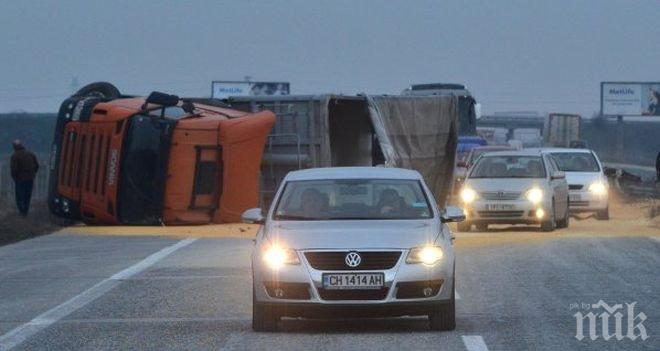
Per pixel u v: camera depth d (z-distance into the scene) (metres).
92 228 79.12
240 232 73.81
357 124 89.50
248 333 36.94
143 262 57.53
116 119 78.12
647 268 53.31
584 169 92.44
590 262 55.75
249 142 79.25
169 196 78.12
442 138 95.12
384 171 41.12
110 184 77.81
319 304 35.03
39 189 120.50
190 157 78.31
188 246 65.19
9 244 68.94
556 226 78.81
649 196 129.38
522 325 38.06
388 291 34.97
